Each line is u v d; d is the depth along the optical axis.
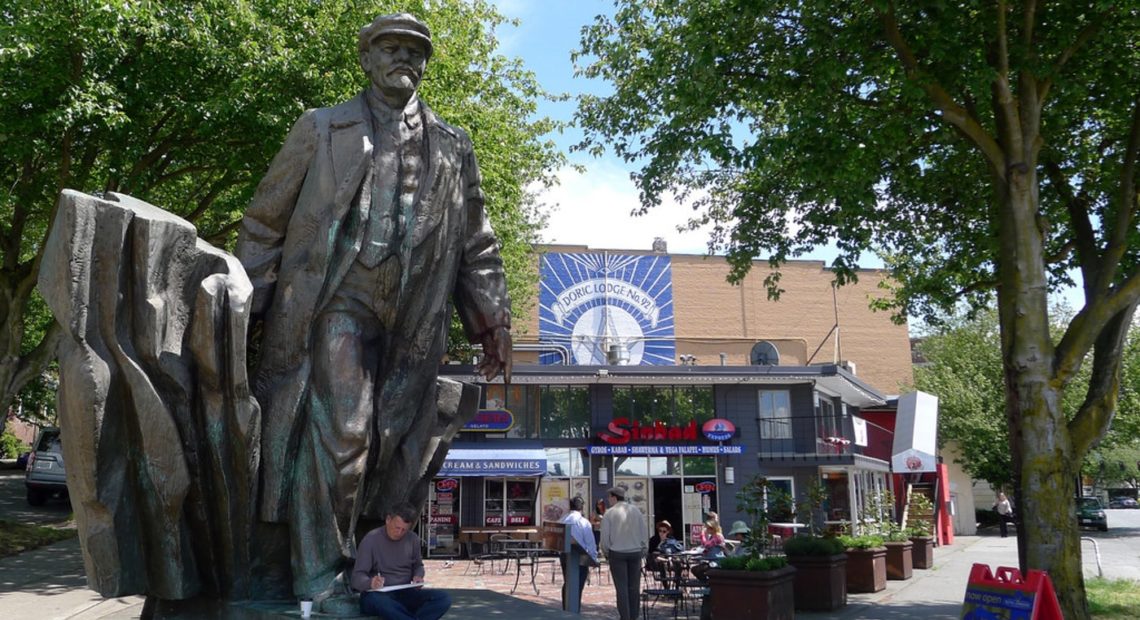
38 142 12.67
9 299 14.88
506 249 21.92
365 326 5.25
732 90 11.66
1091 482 57.59
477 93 18.86
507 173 17.59
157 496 4.52
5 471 36.03
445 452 5.79
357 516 5.20
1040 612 8.35
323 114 5.30
